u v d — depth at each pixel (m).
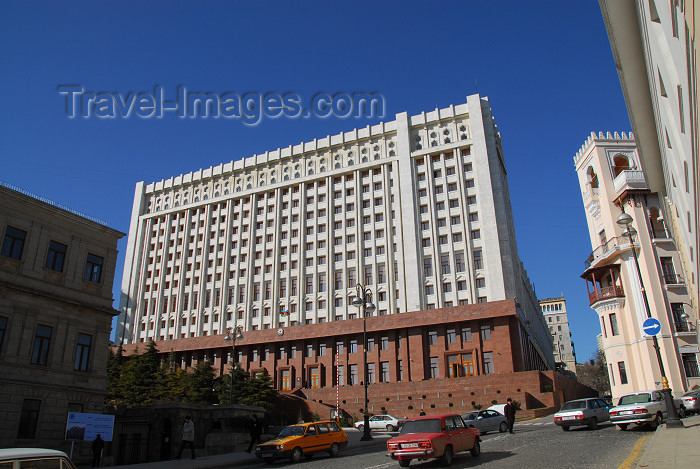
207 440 23.64
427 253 61.00
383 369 55.62
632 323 37.00
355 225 66.19
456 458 15.78
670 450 12.11
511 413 25.50
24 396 22.09
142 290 76.50
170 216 79.50
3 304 22.20
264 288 68.56
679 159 15.71
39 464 7.12
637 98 17.78
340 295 63.75
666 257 36.81
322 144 72.31
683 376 33.88
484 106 66.00
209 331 69.56
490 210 59.22
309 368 59.22
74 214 26.00
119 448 25.25
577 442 17.53
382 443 25.48
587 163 43.06
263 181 75.06
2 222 22.84
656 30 12.24
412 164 65.62
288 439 18.77
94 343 26.05
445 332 54.22
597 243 41.81
